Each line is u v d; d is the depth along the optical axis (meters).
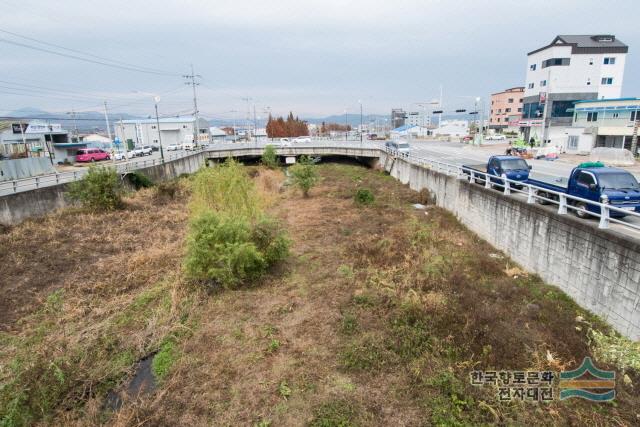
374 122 170.38
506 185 15.72
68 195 22.89
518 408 7.11
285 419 7.13
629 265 9.02
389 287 12.13
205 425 7.04
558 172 25.95
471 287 11.91
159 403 7.57
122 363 8.94
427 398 7.46
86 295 12.24
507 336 9.12
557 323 9.75
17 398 7.29
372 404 7.37
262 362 8.81
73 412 7.39
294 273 13.87
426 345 9.04
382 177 37.84
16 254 15.37
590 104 42.81
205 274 12.79
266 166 46.75
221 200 20.89
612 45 50.00
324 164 52.50
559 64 51.09
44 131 47.66
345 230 19.19
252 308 11.34
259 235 14.12
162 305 11.45
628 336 9.04
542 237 12.71
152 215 22.12
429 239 16.80
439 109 91.88
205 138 93.56
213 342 9.64
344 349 9.13
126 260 15.20
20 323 10.50
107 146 71.62
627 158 31.56
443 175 23.33
